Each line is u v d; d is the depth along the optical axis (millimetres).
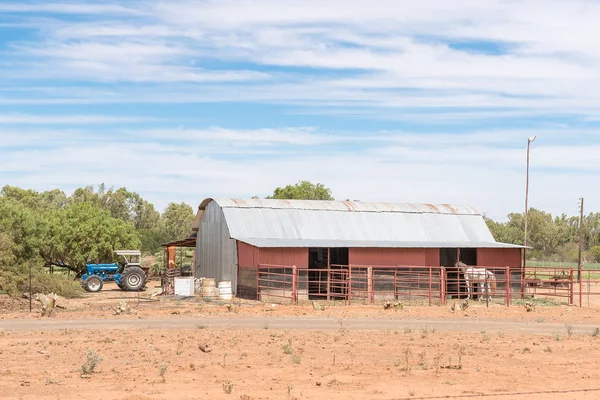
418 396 16969
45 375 19234
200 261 54719
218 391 17250
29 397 16469
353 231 52625
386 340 26688
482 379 19266
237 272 48125
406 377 19422
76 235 68250
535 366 21469
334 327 30766
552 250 143500
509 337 28016
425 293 48469
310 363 21500
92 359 19859
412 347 25078
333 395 16922
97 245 68250
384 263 48156
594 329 31453
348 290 43281
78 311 37094
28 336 26922
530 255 131750
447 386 18219
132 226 72375
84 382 18281
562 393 17516
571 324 33281
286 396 16750
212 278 50438
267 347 24578
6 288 42688
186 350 23750
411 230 54375
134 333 27797
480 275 46875
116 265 58125
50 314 34719
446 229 55500
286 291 45250
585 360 22672
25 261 48344
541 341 27016
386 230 53688
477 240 55281
